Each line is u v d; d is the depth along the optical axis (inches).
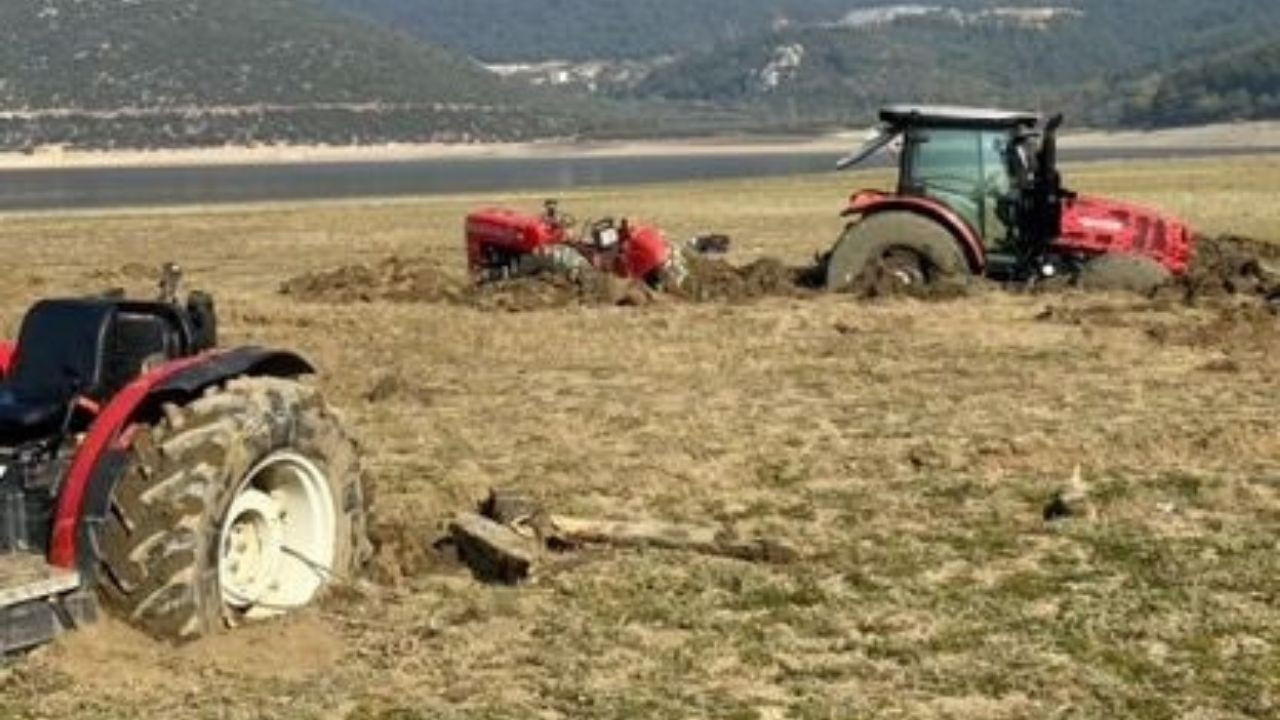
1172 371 680.4
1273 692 313.3
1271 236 1402.6
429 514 446.0
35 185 4699.8
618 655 332.5
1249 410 589.3
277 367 358.3
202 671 312.2
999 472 494.9
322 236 1635.1
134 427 325.4
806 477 491.8
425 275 996.6
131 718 293.9
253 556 336.2
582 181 4237.2
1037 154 949.8
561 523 418.6
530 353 752.3
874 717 301.4
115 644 313.9
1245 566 392.2
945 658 331.6
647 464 509.7
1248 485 472.1
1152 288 927.0
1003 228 951.0
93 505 313.9
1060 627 350.0
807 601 368.5
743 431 561.9
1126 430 550.3
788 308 890.1
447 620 350.0
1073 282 944.3
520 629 347.6
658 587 376.8
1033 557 402.9
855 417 586.6
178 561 312.3
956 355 727.1
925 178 958.4
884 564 396.8
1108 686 315.9
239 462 322.0
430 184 4210.1
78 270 1215.6
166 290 366.0
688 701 308.0
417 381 674.2
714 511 451.8
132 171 6781.5
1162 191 2169.0
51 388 339.0
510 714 300.8
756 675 322.7
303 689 309.7
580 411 604.4
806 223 1697.8
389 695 308.5
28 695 300.2
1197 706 307.0
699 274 985.5
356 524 360.8
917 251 941.8
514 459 520.4
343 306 935.0
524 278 967.6
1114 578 384.5
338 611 347.6
